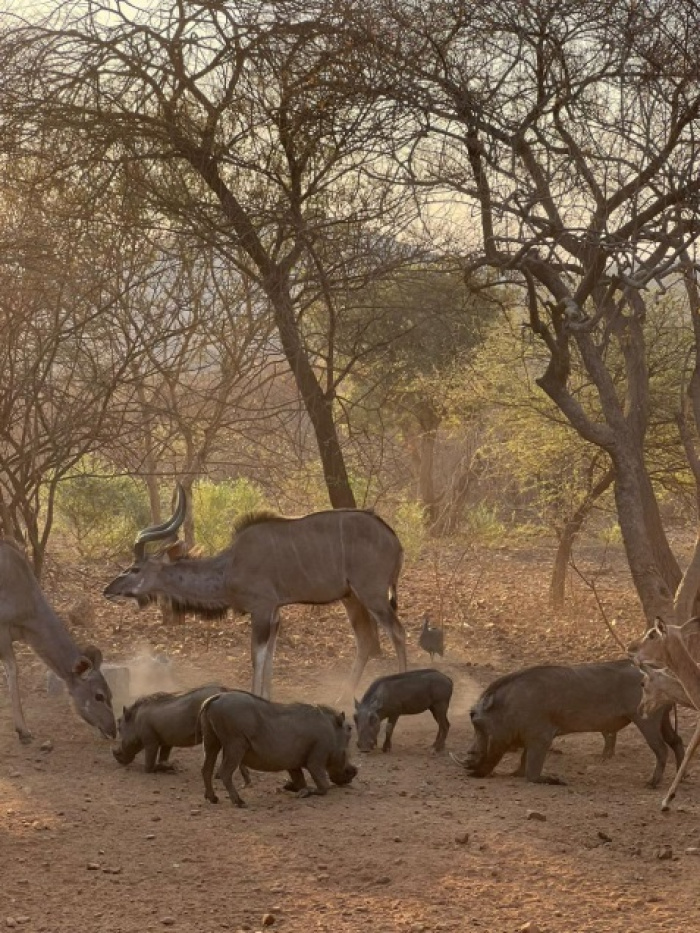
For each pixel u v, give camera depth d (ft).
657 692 28.25
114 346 45.83
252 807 26.58
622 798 27.84
